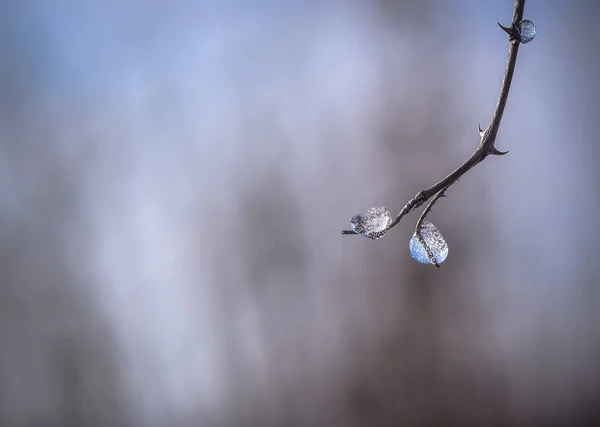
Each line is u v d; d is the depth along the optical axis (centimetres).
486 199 91
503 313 91
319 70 91
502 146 90
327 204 92
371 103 91
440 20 89
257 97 91
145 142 91
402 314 92
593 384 90
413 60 90
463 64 89
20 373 90
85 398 92
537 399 91
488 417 91
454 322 91
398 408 92
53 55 87
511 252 91
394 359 92
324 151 92
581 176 89
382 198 91
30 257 90
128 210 92
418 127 90
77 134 89
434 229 30
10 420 90
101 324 92
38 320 90
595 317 90
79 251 91
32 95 87
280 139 92
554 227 90
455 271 91
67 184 90
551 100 89
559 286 90
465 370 92
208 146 92
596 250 89
